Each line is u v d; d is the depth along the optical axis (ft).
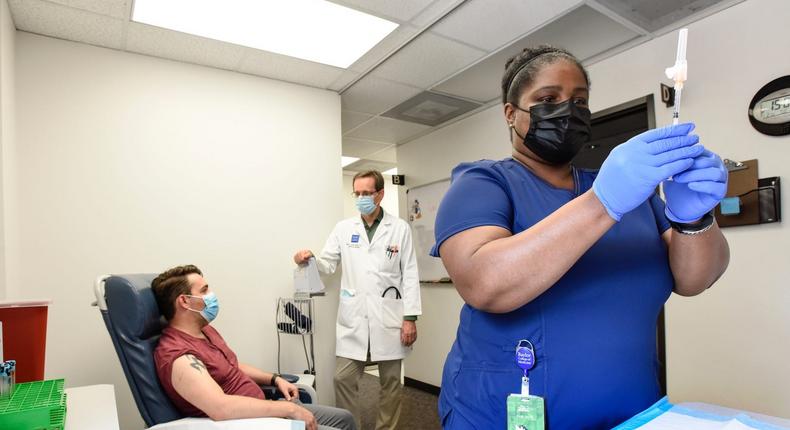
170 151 8.47
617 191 1.74
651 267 2.43
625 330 2.29
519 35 8.19
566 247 1.83
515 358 2.29
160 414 5.01
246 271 9.04
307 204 9.92
